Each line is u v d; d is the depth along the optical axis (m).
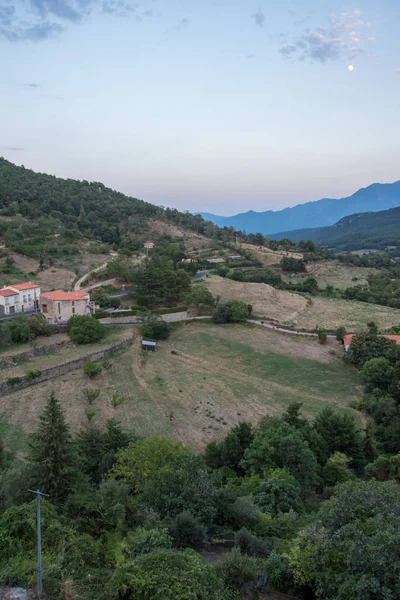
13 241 124.25
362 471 43.06
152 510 24.92
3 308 82.56
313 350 85.50
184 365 75.25
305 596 18.08
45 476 27.83
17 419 52.31
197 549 22.55
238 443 42.69
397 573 14.14
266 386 68.25
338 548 16.38
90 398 56.84
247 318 102.12
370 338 78.81
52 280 105.38
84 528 23.31
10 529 19.88
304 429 44.66
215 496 27.22
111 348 76.44
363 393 66.31
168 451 34.38
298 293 129.75
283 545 22.95
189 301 103.88
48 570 17.16
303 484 35.88
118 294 106.62
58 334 78.81
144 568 16.83
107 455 37.97
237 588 18.28
